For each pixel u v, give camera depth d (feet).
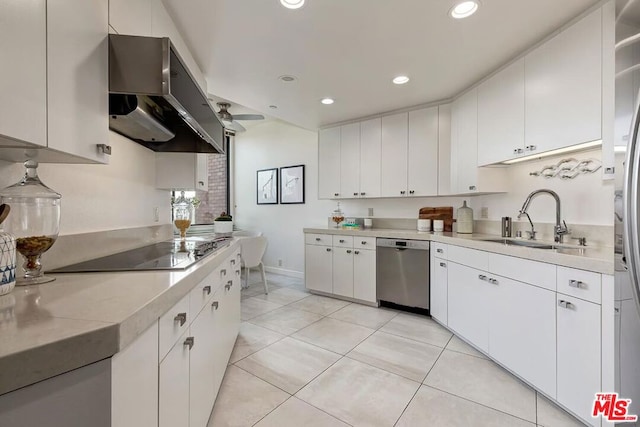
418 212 12.49
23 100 2.57
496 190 9.21
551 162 7.88
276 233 17.31
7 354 1.79
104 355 2.16
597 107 5.71
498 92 8.21
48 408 1.96
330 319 10.25
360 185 12.80
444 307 9.23
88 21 3.52
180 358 3.69
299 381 6.59
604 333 4.68
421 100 10.86
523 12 6.06
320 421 5.34
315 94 10.33
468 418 5.39
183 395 3.80
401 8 5.98
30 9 2.65
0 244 2.84
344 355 7.73
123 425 2.37
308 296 12.96
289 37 6.97
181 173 7.84
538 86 6.98
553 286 5.58
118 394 2.30
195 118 5.38
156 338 3.02
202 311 4.71
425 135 11.19
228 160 18.83
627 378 4.33
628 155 3.74
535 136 7.06
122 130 5.87
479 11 6.06
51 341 1.94
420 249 10.31
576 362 5.14
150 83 4.02
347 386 6.39
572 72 6.18
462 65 8.23
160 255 5.32
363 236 11.67
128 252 5.75
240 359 7.53
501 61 8.02
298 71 8.66
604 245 6.66
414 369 7.04
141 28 4.94
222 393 6.15
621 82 4.06
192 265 4.42
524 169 8.73
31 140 2.66
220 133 7.61
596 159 6.84
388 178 12.05
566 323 5.32
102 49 3.81
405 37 6.97
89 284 3.33
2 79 2.37
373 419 5.39
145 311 2.63
